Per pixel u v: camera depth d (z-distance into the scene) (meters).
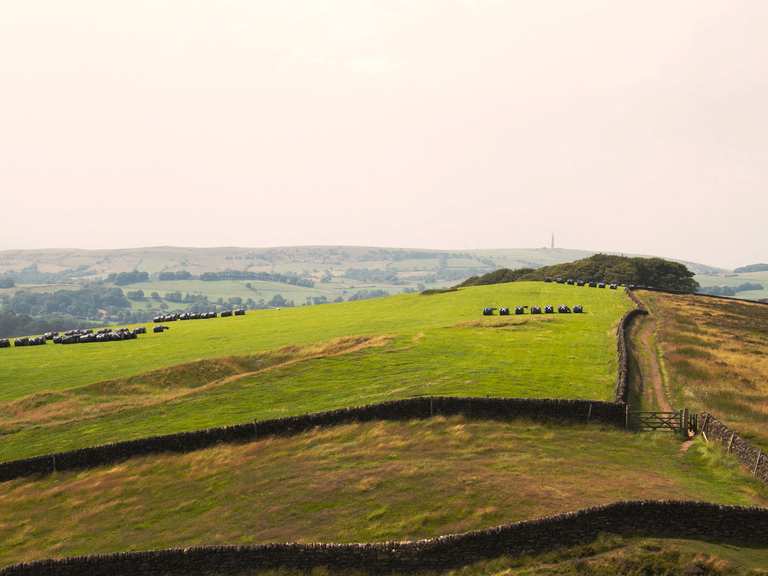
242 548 34.62
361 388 60.50
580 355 70.19
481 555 32.41
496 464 42.41
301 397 60.00
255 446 50.12
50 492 48.53
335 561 33.34
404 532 35.06
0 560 39.47
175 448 51.69
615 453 44.28
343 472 43.59
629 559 30.67
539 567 31.14
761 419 49.50
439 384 59.12
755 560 30.80
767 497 36.47
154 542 38.25
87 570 36.47
